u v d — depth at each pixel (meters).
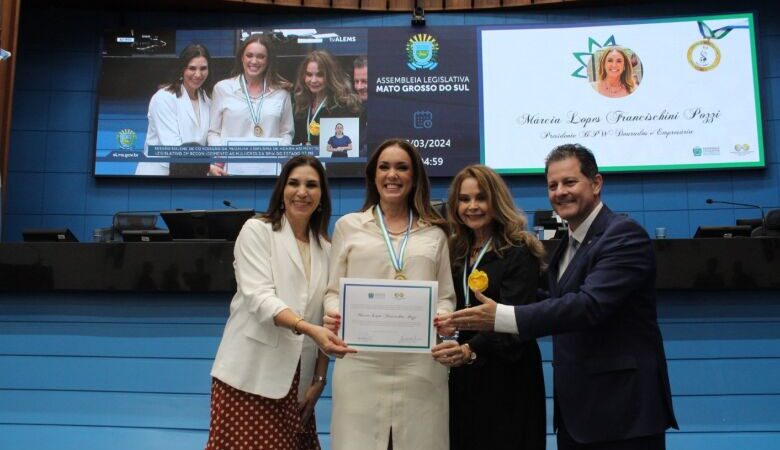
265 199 6.46
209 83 6.51
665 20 6.32
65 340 3.20
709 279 3.06
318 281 2.13
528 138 6.28
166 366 3.13
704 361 3.06
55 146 6.61
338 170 6.33
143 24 6.77
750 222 4.68
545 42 6.41
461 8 6.65
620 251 1.90
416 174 2.15
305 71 6.49
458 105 6.38
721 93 6.18
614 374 1.89
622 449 1.86
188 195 6.50
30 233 4.01
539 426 2.00
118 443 2.94
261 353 2.03
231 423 2.00
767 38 6.37
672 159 6.15
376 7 6.70
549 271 2.21
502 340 1.96
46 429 3.00
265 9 6.71
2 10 6.07
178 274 3.16
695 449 2.83
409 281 1.92
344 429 1.92
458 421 2.04
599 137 6.23
